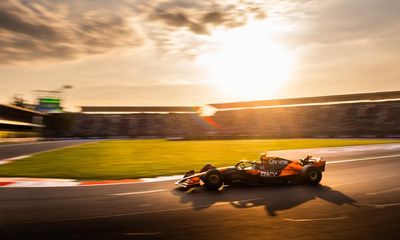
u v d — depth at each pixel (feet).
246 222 23.62
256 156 72.95
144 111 301.22
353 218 24.09
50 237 21.02
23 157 79.10
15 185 40.45
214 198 31.53
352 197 30.96
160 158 71.31
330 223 23.00
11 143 155.12
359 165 53.42
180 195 33.14
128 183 40.55
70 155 82.48
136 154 83.05
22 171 53.42
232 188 36.45
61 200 31.45
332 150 83.05
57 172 51.24
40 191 36.17
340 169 49.78
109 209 27.84
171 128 280.10
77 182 41.91
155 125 286.05
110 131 282.56
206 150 92.58
